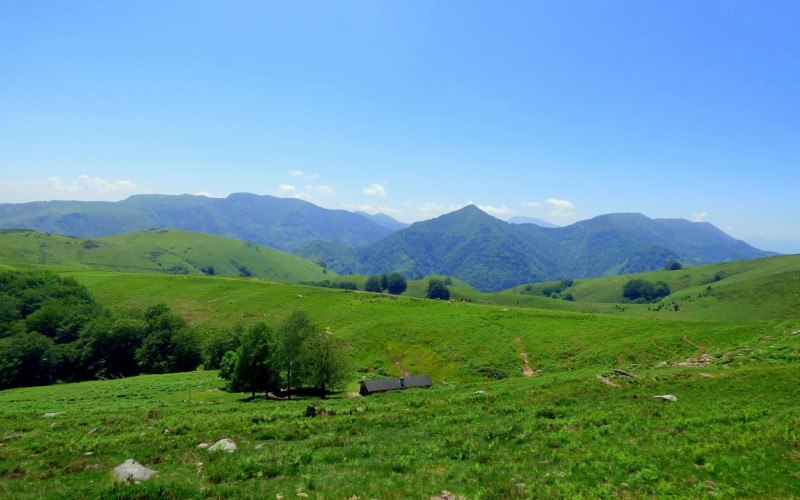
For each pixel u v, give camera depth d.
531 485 17.73
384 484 18.47
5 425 41.97
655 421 28.19
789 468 17.95
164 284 179.00
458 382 90.50
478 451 23.69
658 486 16.89
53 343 120.88
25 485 20.16
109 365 121.31
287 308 150.88
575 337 103.44
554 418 32.09
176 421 40.09
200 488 18.59
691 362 63.56
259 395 76.38
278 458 23.22
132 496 17.27
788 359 48.41
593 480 18.02
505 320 122.25
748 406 29.81
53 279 161.25
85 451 27.50
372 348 111.88
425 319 125.62
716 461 19.22
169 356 120.31
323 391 76.94
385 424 33.12
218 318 145.00
